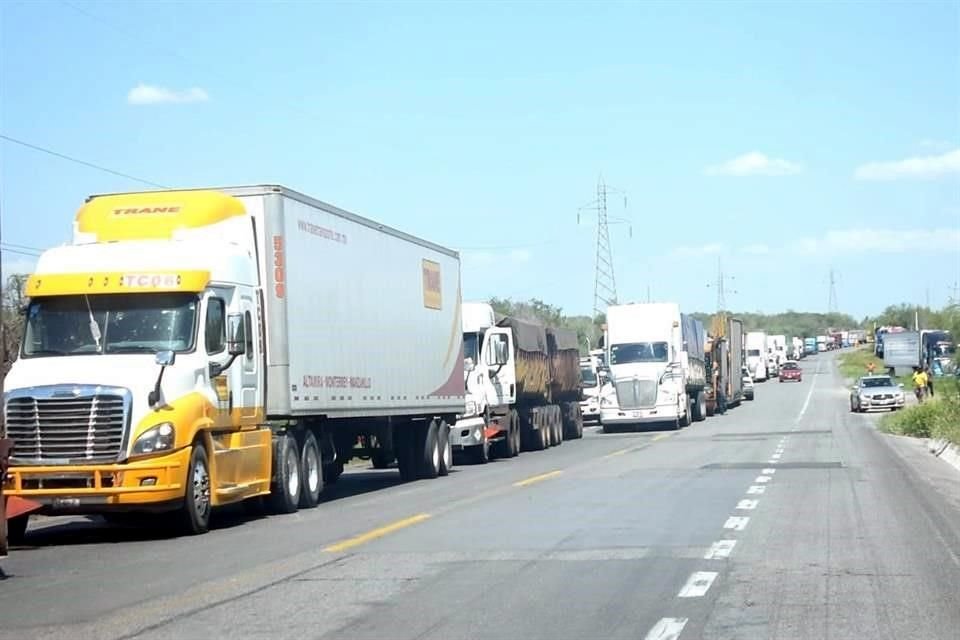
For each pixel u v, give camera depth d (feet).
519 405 126.82
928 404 128.26
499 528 53.26
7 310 67.56
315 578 40.55
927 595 36.04
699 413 181.78
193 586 39.60
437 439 93.86
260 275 64.13
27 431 52.34
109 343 55.21
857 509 58.85
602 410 163.94
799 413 195.62
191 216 60.95
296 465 66.74
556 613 33.73
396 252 85.46
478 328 111.24
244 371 60.85
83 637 31.76
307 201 68.74
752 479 76.48
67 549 51.78
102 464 51.83
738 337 235.61
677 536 49.11
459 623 32.60
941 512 57.62
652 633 30.94
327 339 71.15
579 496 67.67
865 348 613.93
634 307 165.27
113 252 58.03
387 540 50.19
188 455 53.93
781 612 33.53
